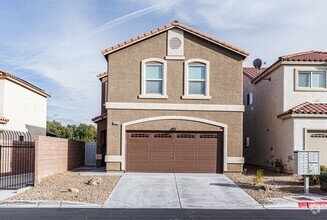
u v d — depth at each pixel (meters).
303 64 22.39
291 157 20.94
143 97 21.22
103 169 24.25
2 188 15.88
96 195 14.59
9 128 24.30
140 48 21.47
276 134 23.61
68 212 11.95
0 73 23.50
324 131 20.89
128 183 17.17
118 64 21.36
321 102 22.34
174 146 21.33
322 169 17.50
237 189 16.02
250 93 29.95
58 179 18.00
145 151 21.25
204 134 21.41
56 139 20.33
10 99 24.52
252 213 12.00
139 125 21.20
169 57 21.41
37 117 30.08
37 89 29.16
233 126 21.27
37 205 13.16
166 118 21.22
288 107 22.31
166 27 21.34
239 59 21.53
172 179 18.44
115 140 21.11
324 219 11.08
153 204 13.43
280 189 16.03
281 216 11.51
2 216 11.23
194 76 21.58
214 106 21.27
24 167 22.91
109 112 21.19
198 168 21.27
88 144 30.05
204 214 11.78
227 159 21.03
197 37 21.56
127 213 11.85
